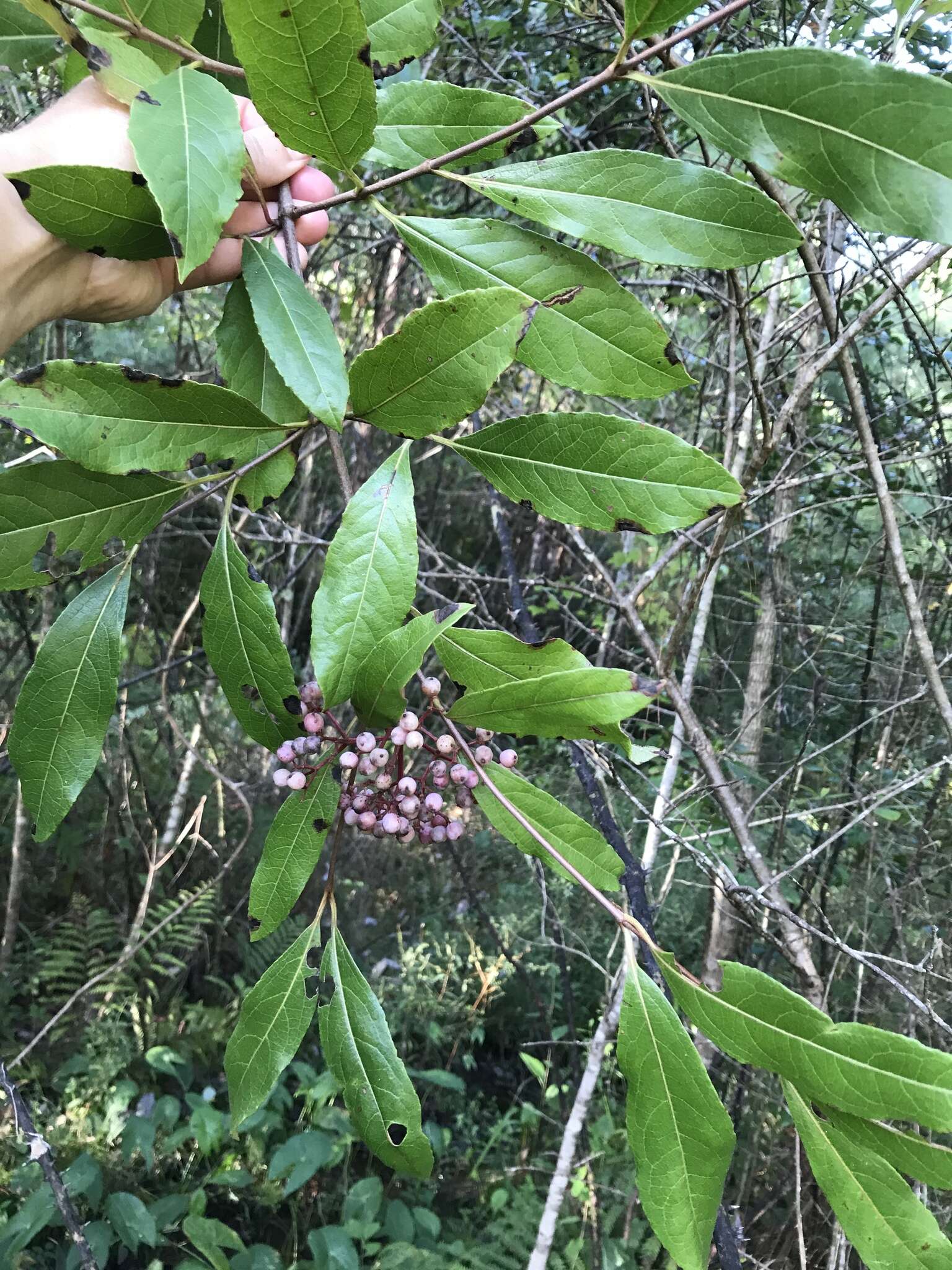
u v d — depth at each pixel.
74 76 0.42
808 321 0.86
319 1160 1.44
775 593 1.37
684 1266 0.33
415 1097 0.36
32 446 1.09
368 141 0.32
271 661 0.37
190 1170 1.54
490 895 2.11
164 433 0.35
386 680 0.33
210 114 0.30
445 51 1.04
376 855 2.17
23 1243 1.23
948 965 1.13
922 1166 0.32
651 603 1.68
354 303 1.44
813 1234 1.10
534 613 1.69
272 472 0.37
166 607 1.95
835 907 1.25
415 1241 1.42
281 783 0.37
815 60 0.30
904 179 0.30
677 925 1.65
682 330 1.36
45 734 0.38
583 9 0.62
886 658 1.41
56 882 2.05
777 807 1.27
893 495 1.01
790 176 0.31
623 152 0.35
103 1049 1.63
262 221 0.42
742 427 0.96
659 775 1.43
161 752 2.20
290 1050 0.37
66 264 0.41
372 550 0.34
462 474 2.13
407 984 1.83
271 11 0.29
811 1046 0.32
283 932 2.00
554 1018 1.79
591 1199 1.26
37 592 1.57
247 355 0.40
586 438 0.36
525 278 0.37
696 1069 0.34
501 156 0.38
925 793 1.29
